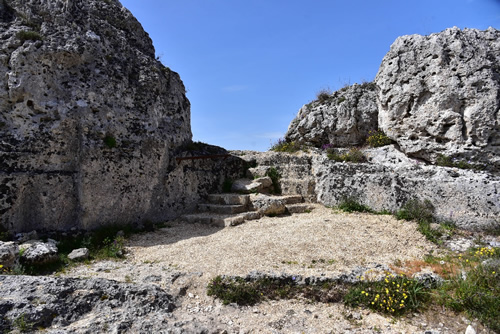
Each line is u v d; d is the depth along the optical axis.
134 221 7.81
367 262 5.83
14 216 6.45
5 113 6.75
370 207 8.71
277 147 12.48
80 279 4.71
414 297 4.89
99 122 7.48
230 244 6.53
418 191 8.20
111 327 3.97
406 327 4.43
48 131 6.96
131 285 4.73
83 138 7.16
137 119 8.15
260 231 7.30
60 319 4.00
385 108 10.02
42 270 5.57
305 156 10.69
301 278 5.14
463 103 8.59
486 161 8.31
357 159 9.93
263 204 8.77
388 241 6.73
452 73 8.70
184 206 8.92
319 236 6.81
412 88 9.27
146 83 8.55
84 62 7.64
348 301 4.90
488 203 7.44
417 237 7.00
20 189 6.54
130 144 7.84
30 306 3.92
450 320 4.56
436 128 8.84
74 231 6.98
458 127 8.55
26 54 6.85
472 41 8.79
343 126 11.20
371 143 10.45
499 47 8.60
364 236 6.90
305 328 4.40
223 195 9.20
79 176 7.12
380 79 10.03
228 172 10.30
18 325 3.69
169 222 8.35
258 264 5.63
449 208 7.79
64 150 7.16
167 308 4.56
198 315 4.53
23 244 5.96
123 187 7.64
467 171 8.12
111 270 5.66
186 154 9.09
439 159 8.77
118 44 8.54
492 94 8.25
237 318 4.55
